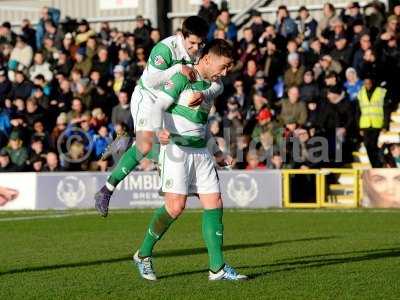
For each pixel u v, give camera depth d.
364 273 19.69
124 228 32.44
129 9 60.78
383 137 46.66
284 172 41.16
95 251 25.33
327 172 40.97
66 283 19.16
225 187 41.75
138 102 21.86
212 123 44.03
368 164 45.03
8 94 51.44
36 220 36.16
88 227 32.97
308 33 50.25
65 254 24.69
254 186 41.53
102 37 54.66
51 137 46.09
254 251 24.66
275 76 47.94
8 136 49.34
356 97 45.88
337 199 41.94
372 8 49.25
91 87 49.19
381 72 46.41
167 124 18.72
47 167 45.28
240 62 48.41
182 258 23.36
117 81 49.50
